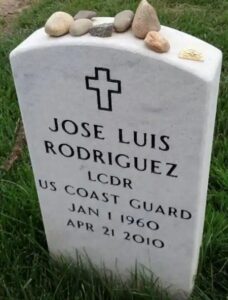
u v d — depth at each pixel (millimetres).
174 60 531
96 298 720
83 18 583
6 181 897
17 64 590
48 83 593
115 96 574
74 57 563
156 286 727
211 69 537
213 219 796
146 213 662
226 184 883
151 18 544
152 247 695
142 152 606
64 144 640
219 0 1642
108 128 603
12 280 740
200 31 1407
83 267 758
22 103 622
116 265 742
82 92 586
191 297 711
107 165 637
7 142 1021
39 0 1778
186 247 673
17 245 786
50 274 750
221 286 727
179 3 1650
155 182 627
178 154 591
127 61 545
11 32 1526
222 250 761
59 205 708
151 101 562
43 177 686
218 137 1015
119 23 558
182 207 635
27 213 844
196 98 543
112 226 698
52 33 568
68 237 743
